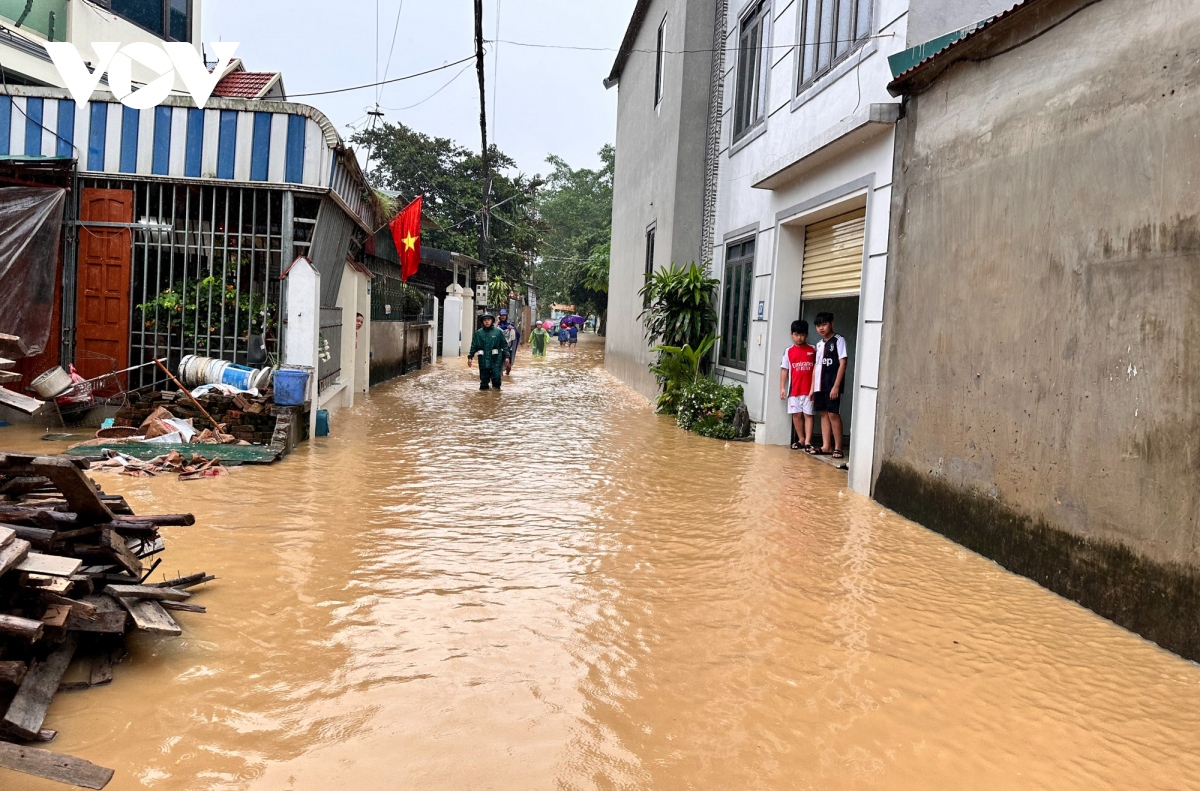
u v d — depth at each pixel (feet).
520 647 14.12
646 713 12.01
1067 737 11.71
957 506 21.84
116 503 14.02
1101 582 16.51
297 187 34.73
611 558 19.47
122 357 34.71
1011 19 19.65
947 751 11.25
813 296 36.52
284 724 11.24
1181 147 14.93
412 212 56.34
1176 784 10.62
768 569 19.01
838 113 31.42
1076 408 17.42
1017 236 19.66
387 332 61.72
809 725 11.83
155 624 12.51
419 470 28.73
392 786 9.95
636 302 66.74
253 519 21.24
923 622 15.94
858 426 28.14
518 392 59.98
